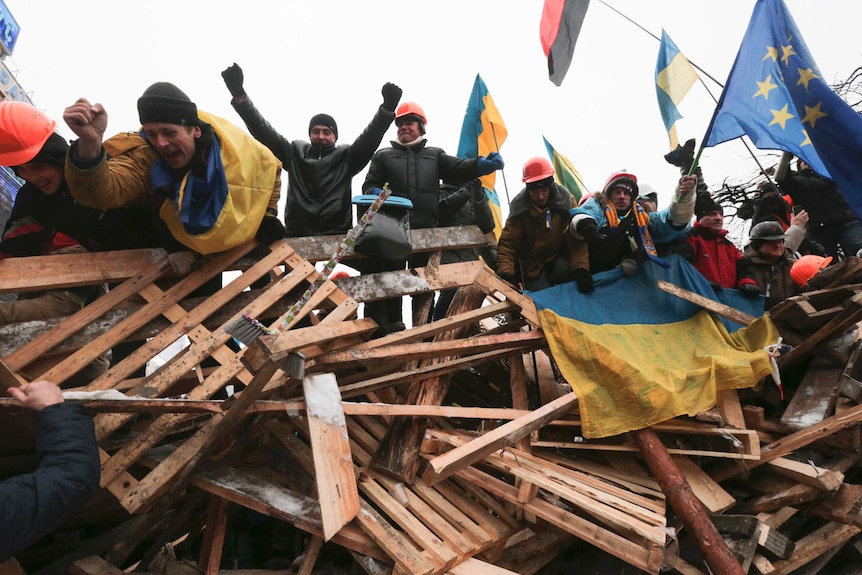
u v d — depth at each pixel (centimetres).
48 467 224
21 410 268
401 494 355
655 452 387
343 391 392
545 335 435
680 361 444
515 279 499
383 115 448
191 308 375
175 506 409
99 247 389
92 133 294
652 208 591
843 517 378
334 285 385
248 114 459
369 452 404
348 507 306
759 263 574
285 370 309
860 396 439
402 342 401
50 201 359
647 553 323
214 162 340
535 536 381
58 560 352
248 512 502
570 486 358
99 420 316
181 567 369
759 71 487
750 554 357
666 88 547
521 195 500
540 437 443
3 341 324
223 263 379
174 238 366
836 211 612
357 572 355
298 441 391
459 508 368
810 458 443
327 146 490
